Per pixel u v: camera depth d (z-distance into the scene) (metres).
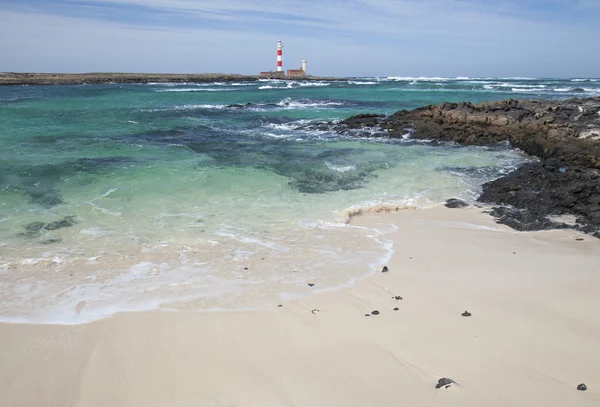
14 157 14.09
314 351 4.59
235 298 5.85
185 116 28.09
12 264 6.88
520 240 8.21
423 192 11.48
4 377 4.28
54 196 10.30
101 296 5.93
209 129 22.59
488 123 20.12
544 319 5.15
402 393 3.90
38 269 6.74
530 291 5.91
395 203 10.39
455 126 20.42
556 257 7.27
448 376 4.12
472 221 9.43
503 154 16.48
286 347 4.69
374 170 13.59
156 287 6.19
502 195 10.98
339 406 3.77
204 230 8.46
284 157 15.41
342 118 27.83
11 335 4.99
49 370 4.38
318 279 6.43
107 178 11.89
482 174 13.41
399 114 24.91
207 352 4.62
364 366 4.30
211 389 4.03
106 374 4.30
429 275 6.54
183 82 82.56
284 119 27.52
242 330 5.05
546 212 9.84
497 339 4.73
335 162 14.56
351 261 7.10
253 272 6.68
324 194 11.08
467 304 5.57
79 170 12.64
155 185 11.39
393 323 5.12
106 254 7.32
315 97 46.91
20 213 9.16
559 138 16.56
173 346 4.75
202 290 6.09
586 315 5.23
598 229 8.68
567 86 70.62
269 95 49.31
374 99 44.16
